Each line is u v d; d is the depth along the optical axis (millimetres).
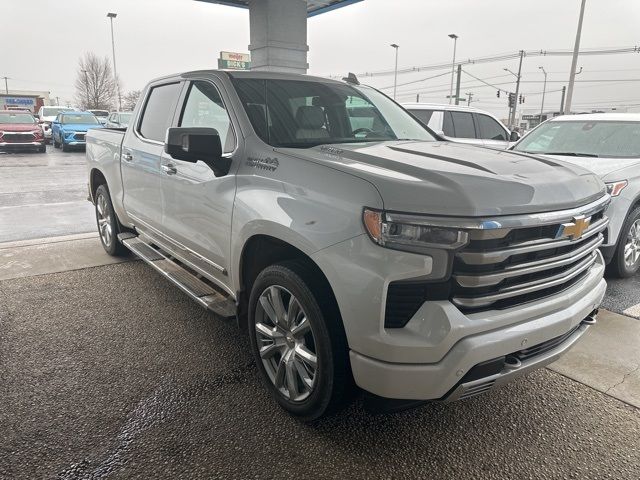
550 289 2484
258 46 11625
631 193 4832
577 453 2521
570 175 2664
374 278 2133
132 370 3234
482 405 2932
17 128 20078
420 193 2135
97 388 3020
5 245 6160
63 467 2352
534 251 2266
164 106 4184
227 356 3439
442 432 2670
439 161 2576
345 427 2691
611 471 2398
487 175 2334
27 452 2445
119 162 4844
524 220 2195
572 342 2660
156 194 4070
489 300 2191
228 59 28078
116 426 2660
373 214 2150
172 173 3725
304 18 11719
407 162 2492
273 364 2883
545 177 2490
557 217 2312
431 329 2107
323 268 2316
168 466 2375
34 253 5809
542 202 2297
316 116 3422
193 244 3564
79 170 14930
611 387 3131
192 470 2352
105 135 5344
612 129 6004
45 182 12234
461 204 2102
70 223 7633
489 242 2123
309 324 2484
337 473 2355
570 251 2498
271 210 2633
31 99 66562
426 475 2354
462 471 2385
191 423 2701
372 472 2365
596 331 3918
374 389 2230
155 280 4910
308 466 2395
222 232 3123
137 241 4891
